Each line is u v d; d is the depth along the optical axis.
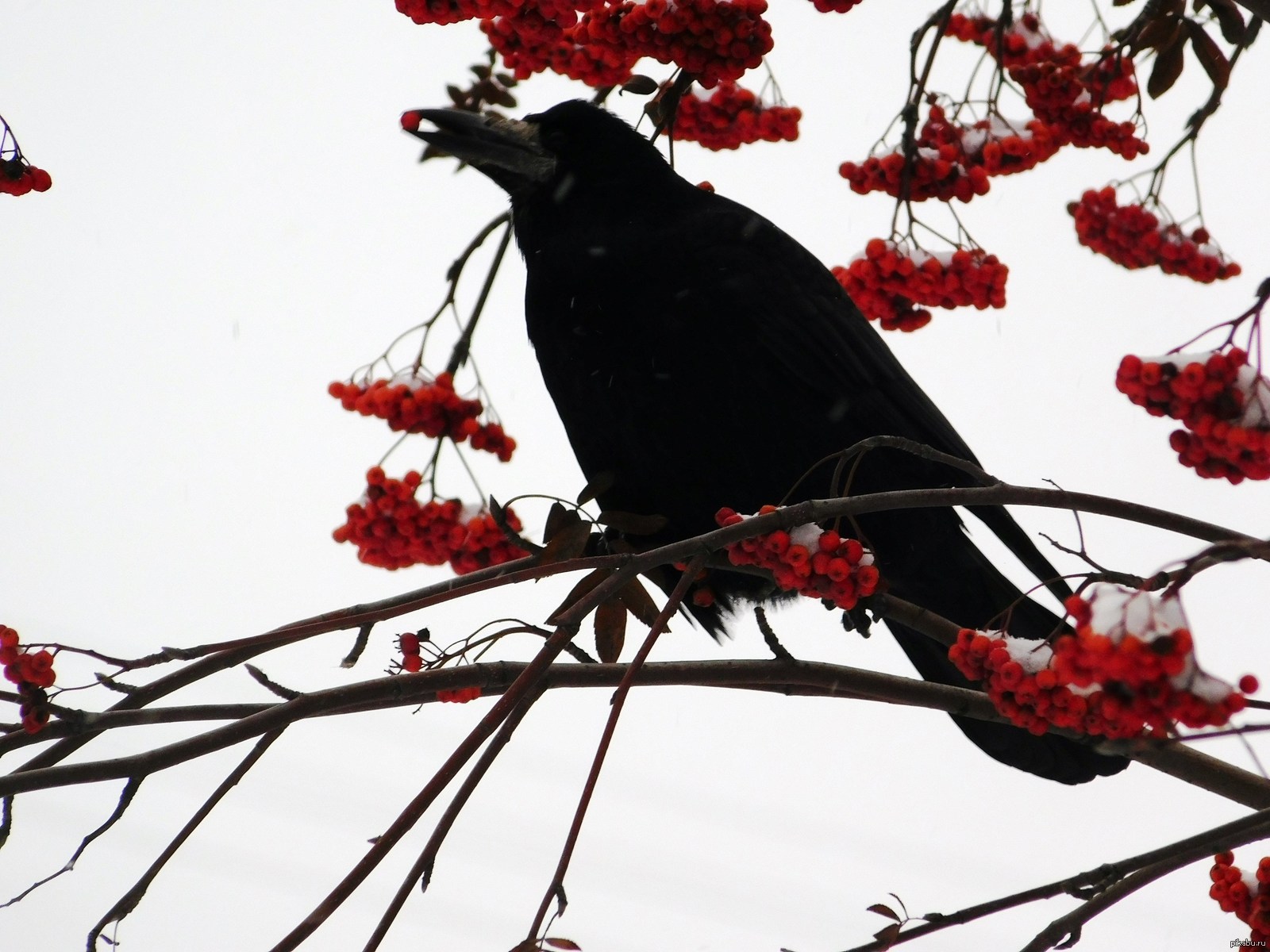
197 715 5.93
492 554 7.92
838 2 7.41
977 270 8.19
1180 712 4.36
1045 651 5.40
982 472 5.52
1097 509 5.23
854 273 8.38
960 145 8.50
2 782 5.49
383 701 5.95
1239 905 6.00
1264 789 6.19
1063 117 8.62
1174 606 4.18
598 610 6.02
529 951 4.21
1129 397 5.73
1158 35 7.99
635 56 7.55
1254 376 5.54
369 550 7.96
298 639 5.18
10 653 5.43
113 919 5.55
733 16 7.23
